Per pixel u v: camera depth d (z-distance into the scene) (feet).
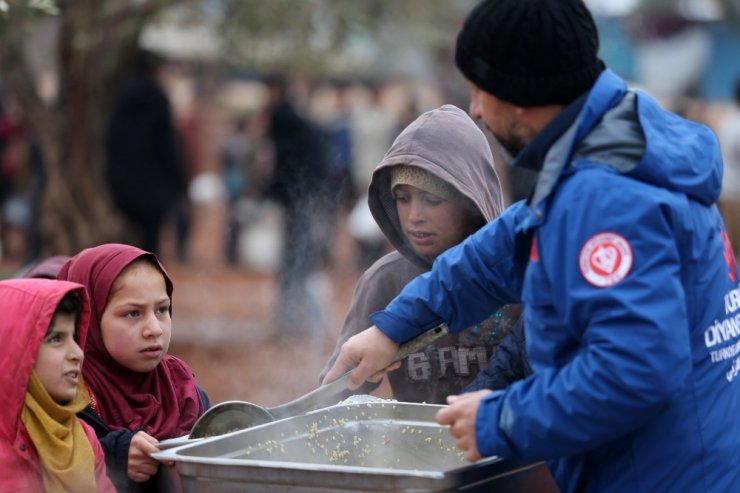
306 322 33.65
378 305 12.12
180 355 30.53
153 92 34.22
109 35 26.27
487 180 12.05
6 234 45.39
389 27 32.81
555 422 7.72
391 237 12.27
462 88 44.01
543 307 8.12
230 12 28.32
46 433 9.69
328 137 46.24
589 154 7.98
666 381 7.48
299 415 9.78
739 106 42.39
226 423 9.99
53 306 9.66
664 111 8.43
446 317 9.63
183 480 8.65
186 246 50.55
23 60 27.20
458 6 39.47
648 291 7.53
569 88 8.11
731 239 40.47
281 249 34.06
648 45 65.26
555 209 7.92
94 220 27.96
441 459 9.71
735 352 8.43
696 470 8.11
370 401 10.65
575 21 8.10
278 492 8.22
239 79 64.39
